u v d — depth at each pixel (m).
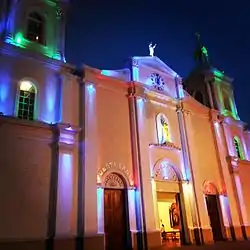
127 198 15.56
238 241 18.38
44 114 14.21
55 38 16.59
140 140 16.91
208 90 24.83
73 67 15.88
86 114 15.20
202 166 20.11
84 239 12.63
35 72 14.71
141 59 19.94
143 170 16.25
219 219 19.59
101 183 14.77
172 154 18.64
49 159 13.34
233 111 25.39
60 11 17.52
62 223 12.45
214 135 22.00
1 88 13.40
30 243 11.59
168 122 19.50
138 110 17.72
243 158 23.58
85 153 14.27
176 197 18.31
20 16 15.75
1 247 10.95
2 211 11.45
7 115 13.02
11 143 12.52
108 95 17.16
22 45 15.09
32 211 12.11
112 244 14.34
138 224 15.16
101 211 14.09
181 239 17.36
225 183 20.59
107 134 16.11
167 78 20.95
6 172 12.01
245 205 21.36
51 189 12.89
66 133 14.02
